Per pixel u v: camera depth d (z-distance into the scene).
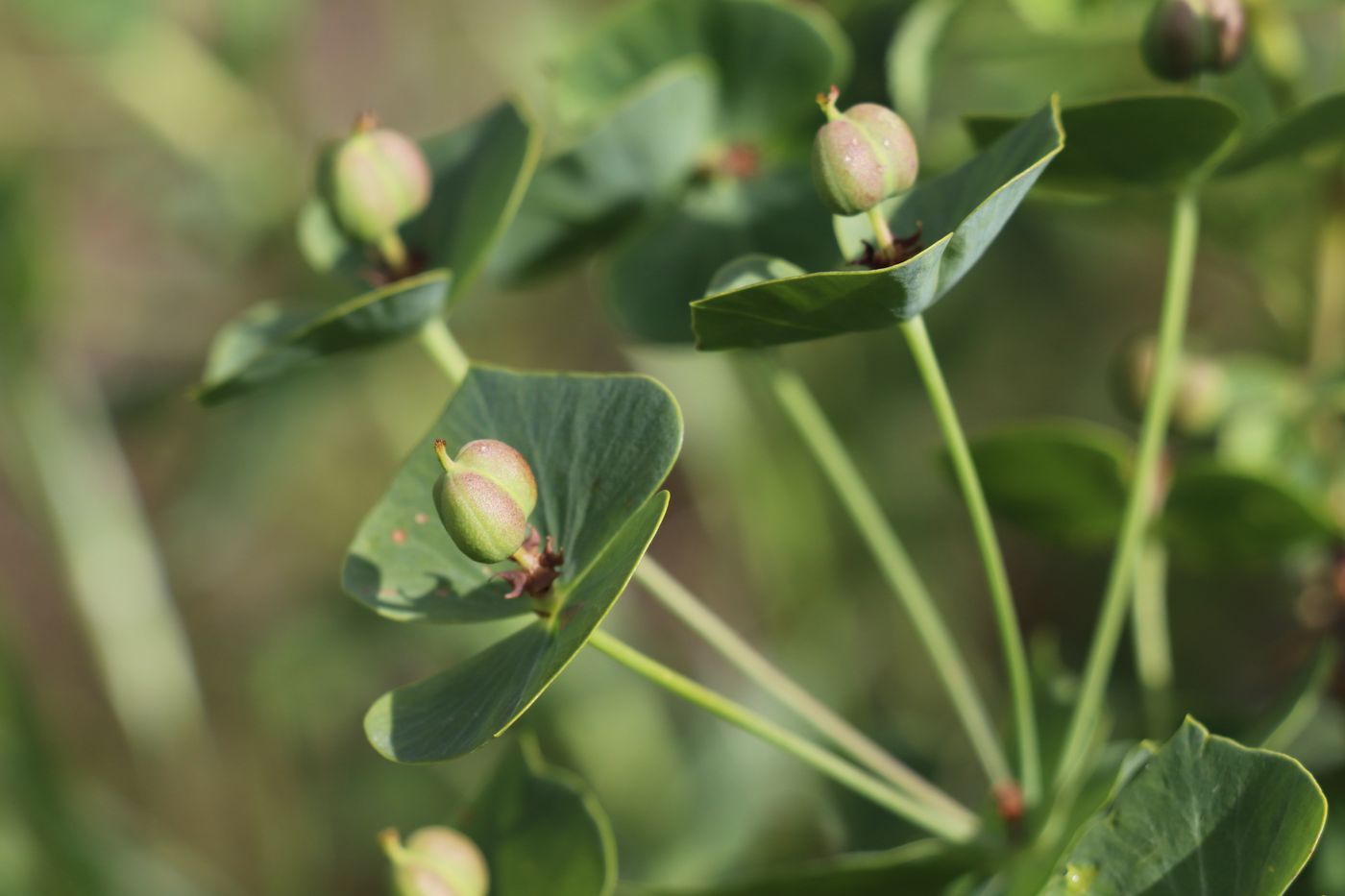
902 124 0.18
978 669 0.31
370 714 0.17
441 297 0.19
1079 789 0.19
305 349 0.19
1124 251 0.31
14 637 0.30
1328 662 0.20
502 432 0.18
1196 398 0.21
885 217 0.18
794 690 0.19
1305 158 0.19
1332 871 0.20
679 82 0.20
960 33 0.22
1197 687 0.28
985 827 0.19
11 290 0.31
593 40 0.21
